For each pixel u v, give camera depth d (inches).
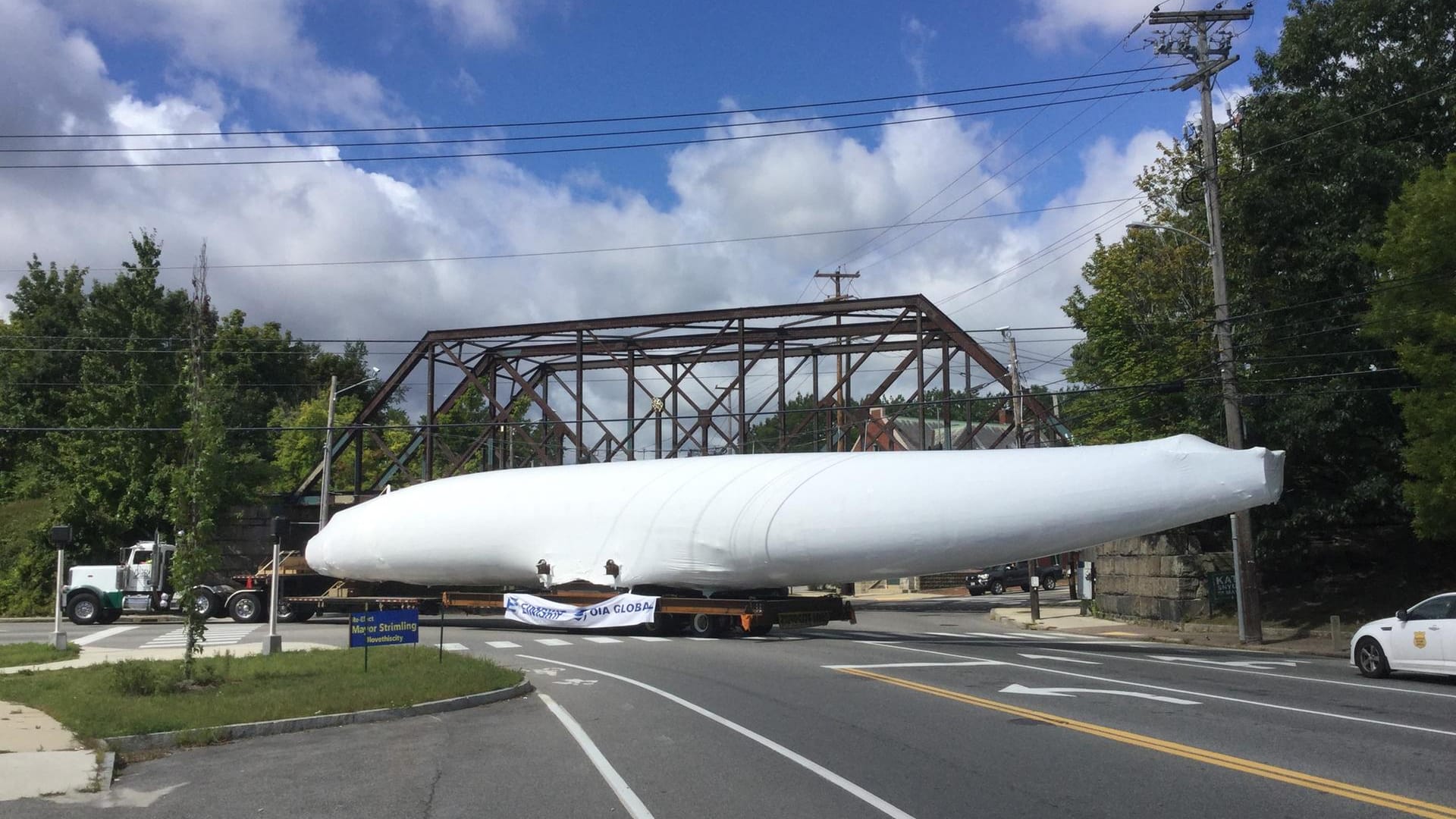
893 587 2297.0
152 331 1756.9
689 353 1893.5
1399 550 1109.7
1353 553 1175.0
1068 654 823.1
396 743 429.4
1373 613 1023.6
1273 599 1162.6
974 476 893.2
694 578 1019.3
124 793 341.4
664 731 446.6
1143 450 847.7
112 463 1689.2
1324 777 339.9
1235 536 955.3
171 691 541.6
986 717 476.7
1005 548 882.1
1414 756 376.8
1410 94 979.3
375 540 1234.6
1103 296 1482.5
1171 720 466.6
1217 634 1021.8
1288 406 1005.2
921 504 897.5
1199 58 1002.1
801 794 321.7
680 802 313.6
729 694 570.6
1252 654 853.2
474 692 550.3
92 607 1366.9
